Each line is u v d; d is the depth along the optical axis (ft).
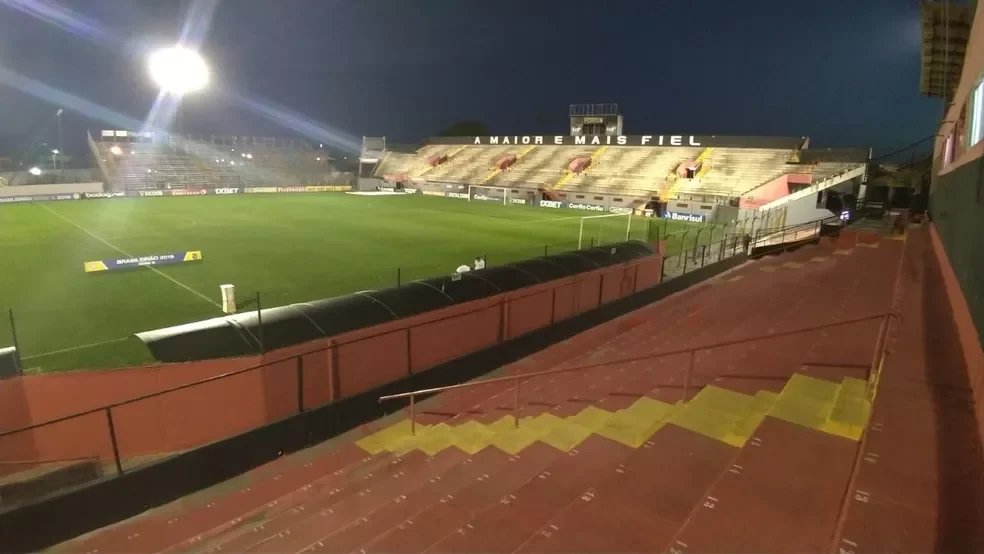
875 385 21.21
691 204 161.48
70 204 168.86
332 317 43.29
